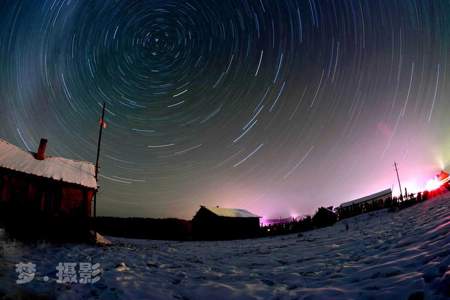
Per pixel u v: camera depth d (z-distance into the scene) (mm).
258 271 7172
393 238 7734
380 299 3541
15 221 11812
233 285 5602
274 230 27734
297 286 5188
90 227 14242
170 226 30297
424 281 3510
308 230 24641
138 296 4777
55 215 13156
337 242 11086
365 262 5816
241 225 30406
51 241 11625
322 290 4457
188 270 7559
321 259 7676
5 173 12258
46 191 13281
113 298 4586
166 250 13258
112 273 6242
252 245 16469
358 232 13055
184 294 5133
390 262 5023
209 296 4949
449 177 24531
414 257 4801
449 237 5039
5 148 13938
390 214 18062
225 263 9016
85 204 14438
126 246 14062
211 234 29406
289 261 8383
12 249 8359
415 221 10258
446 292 2965
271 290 5086
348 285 4484
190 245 18391
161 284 5660
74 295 4598
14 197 12258
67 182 13773
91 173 15758
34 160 14250
